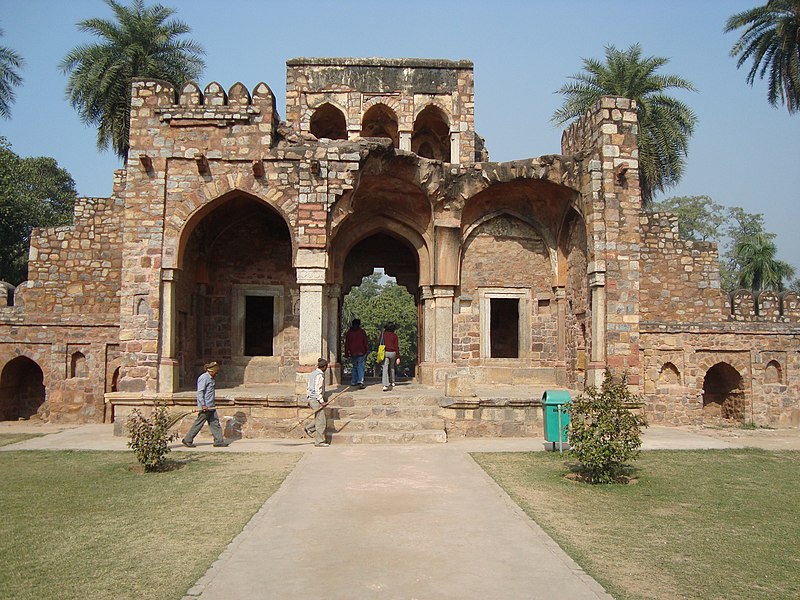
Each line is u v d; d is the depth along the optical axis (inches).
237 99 518.0
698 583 199.8
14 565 209.8
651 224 715.4
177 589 188.7
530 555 219.6
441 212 614.9
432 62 753.6
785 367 719.7
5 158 1146.7
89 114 868.6
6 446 462.6
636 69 917.2
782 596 191.2
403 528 250.1
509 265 652.7
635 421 345.7
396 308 1706.4
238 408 490.3
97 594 185.6
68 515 269.4
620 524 263.3
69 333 682.8
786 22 848.3
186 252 569.3
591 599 182.7
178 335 550.3
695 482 343.9
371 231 637.3
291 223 508.7
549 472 360.5
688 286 713.6
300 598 182.4
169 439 380.8
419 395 523.2
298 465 371.9
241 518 263.4
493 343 782.5
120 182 701.3
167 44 885.8
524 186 617.9
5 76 914.7
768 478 358.0
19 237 1114.7
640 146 876.6
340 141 532.7
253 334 732.0
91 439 496.4
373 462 381.4
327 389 569.3
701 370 702.5
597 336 552.1
